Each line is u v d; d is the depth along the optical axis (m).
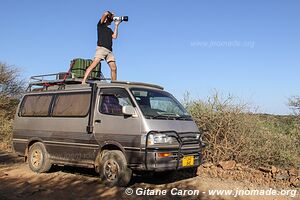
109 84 8.01
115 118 7.54
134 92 7.67
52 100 9.07
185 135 7.51
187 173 8.88
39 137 9.06
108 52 9.52
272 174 8.51
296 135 10.55
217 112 9.84
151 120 7.18
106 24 9.60
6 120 17.02
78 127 8.20
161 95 8.20
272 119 11.49
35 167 9.07
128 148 7.20
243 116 9.81
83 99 8.34
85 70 9.68
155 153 6.90
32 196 6.86
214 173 8.81
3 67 19.61
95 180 8.12
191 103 10.48
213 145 9.70
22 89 20.06
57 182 8.06
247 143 9.44
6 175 8.83
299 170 8.70
